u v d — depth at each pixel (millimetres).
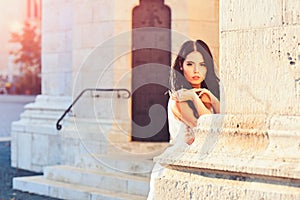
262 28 3129
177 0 9422
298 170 2789
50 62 11812
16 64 40906
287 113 3023
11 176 11062
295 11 2994
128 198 7621
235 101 3244
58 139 11016
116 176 8289
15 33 40125
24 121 12164
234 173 3068
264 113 3115
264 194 2891
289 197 2799
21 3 39906
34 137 11719
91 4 10234
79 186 8727
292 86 3006
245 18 3207
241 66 3223
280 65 3053
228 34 3287
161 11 9672
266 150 3012
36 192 9211
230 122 3227
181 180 3285
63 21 11562
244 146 3113
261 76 3133
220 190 3082
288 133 2961
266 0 3113
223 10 3316
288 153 2916
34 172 11562
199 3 9383
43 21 12070
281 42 3049
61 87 11508
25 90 39719
